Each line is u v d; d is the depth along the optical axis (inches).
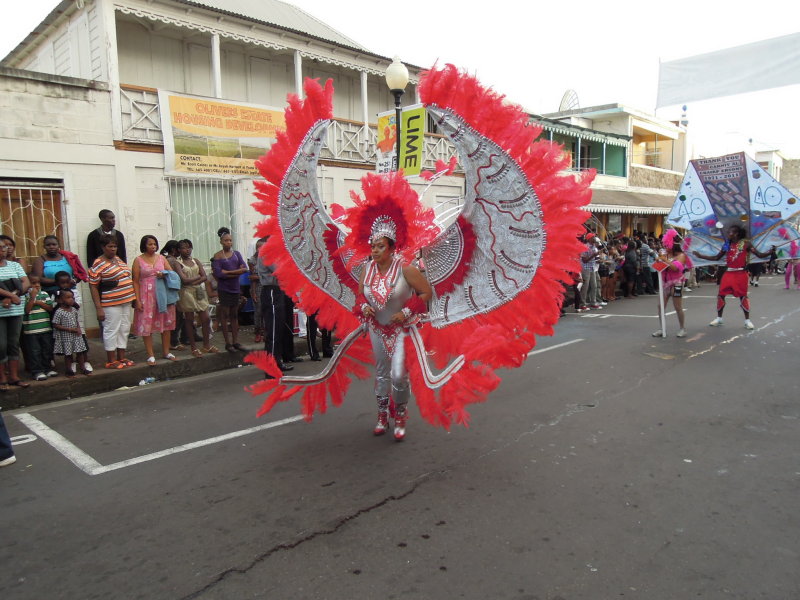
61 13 390.0
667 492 143.2
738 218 372.5
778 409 208.7
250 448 181.8
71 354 261.1
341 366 188.4
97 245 334.0
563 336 370.3
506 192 147.2
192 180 395.5
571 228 141.8
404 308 164.9
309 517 134.4
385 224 166.6
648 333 374.9
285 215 175.0
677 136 1051.9
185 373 295.4
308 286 186.2
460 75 139.9
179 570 113.5
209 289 358.3
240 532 128.1
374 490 147.9
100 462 173.6
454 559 115.1
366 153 517.0
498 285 157.4
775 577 106.3
